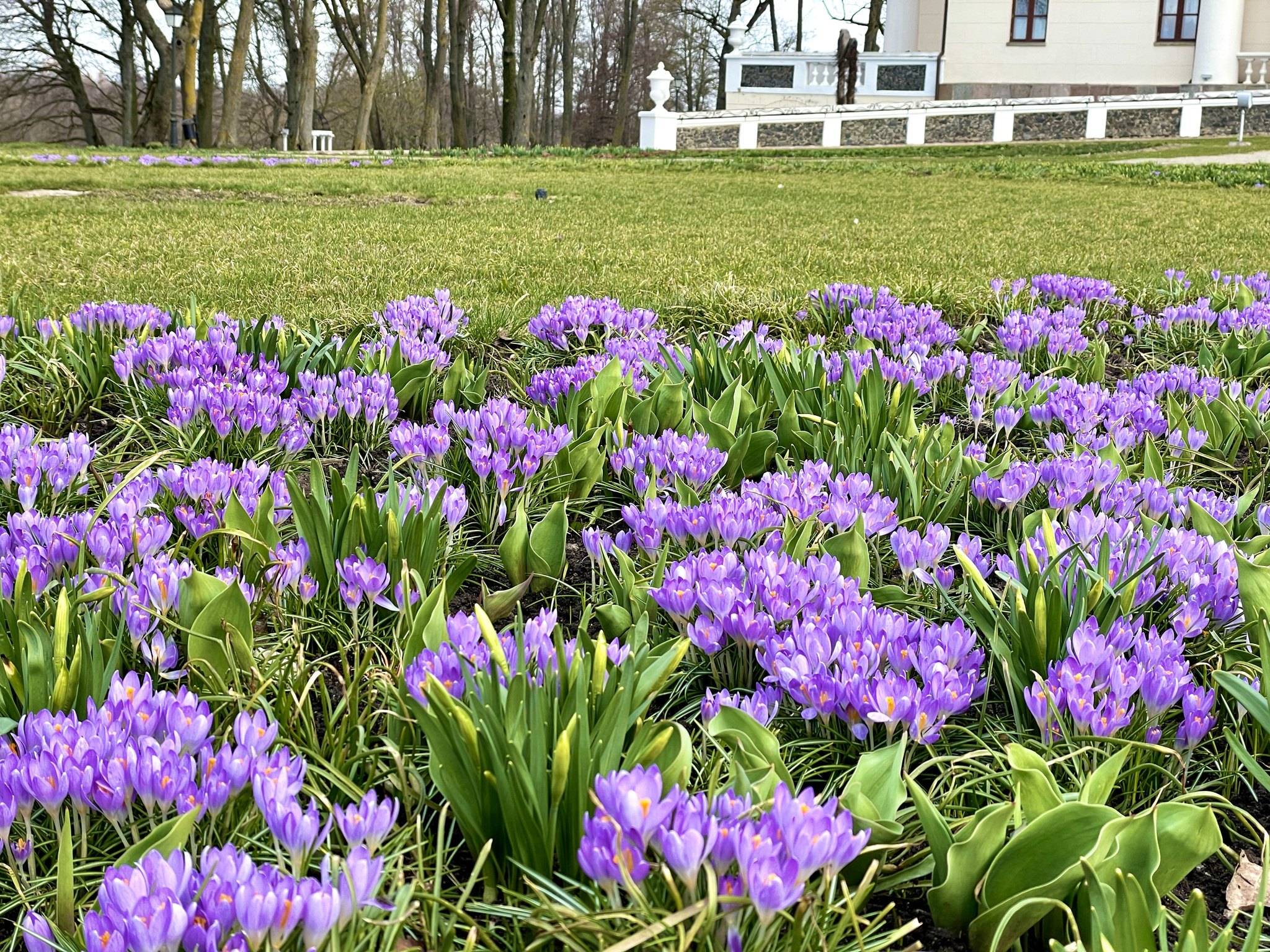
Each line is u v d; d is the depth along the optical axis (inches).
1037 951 70.0
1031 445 172.9
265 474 122.6
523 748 69.9
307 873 69.7
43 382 176.6
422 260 352.5
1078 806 64.8
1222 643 100.0
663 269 340.8
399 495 113.7
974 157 1056.2
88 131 1785.2
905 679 86.8
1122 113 1230.9
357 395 154.5
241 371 167.3
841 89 1387.8
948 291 279.3
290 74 1663.4
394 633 97.9
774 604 94.5
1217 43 1282.0
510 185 720.3
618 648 84.8
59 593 100.8
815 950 61.7
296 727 84.0
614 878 59.4
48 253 351.9
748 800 64.8
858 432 140.6
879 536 126.9
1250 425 164.4
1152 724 86.7
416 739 82.6
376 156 1144.8
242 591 93.0
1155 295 278.5
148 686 76.4
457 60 1615.4
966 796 84.5
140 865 57.6
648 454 134.2
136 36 1828.2
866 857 71.1
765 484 123.2
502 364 207.3
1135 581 94.7
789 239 438.9
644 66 2524.6
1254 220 525.7
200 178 721.0
